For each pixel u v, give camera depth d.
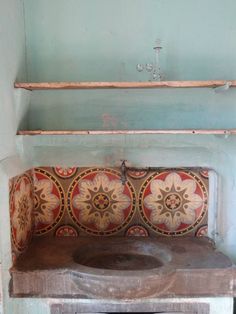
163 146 1.69
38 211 1.81
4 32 1.40
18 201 1.55
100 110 1.74
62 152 1.75
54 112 1.74
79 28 1.70
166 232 1.81
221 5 1.68
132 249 1.74
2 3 1.38
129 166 1.76
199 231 1.81
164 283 1.38
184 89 1.71
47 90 1.72
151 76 1.71
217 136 1.68
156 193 1.79
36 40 1.71
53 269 1.43
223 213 1.75
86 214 1.81
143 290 1.35
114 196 1.80
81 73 1.72
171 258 1.54
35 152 1.75
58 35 1.71
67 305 1.43
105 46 1.71
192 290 1.42
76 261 1.59
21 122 1.61
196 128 1.74
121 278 1.34
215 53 1.71
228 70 1.71
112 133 1.53
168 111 1.73
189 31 1.70
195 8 1.69
